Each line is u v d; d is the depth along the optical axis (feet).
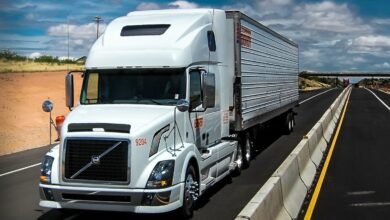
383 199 31.37
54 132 74.90
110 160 24.32
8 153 56.80
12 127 75.66
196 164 28.53
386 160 47.16
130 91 28.86
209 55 33.09
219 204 30.78
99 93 29.25
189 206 27.32
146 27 30.81
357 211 28.43
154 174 24.56
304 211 28.37
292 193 28.63
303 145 37.52
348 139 64.54
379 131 74.90
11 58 187.83
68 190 24.58
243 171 42.63
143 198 24.23
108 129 24.58
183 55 28.76
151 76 28.81
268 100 53.83
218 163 33.99
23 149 60.80
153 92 28.60
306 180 34.60
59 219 27.66
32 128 77.20
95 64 29.53
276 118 67.10
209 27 33.42
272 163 46.42
